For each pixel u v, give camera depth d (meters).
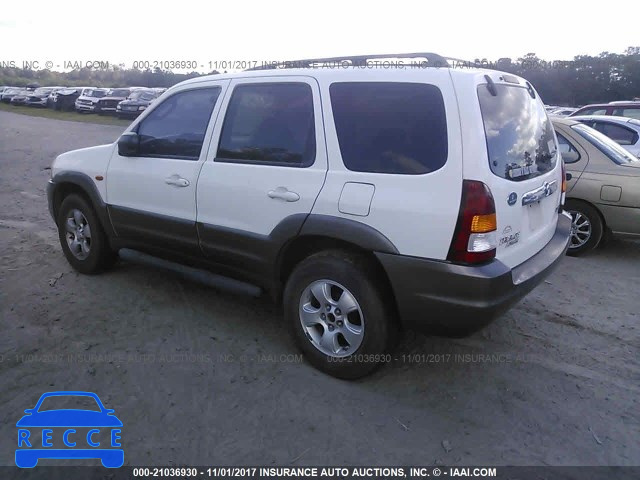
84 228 4.96
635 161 6.23
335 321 3.37
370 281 3.17
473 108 2.94
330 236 3.23
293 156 3.47
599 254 6.33
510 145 3.21
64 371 3.44
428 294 2.98
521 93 3.61
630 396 3.35
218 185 3.77
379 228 3.07
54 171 5.09
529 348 3.92
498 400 3.27
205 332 4.01
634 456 2.81
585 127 6.44
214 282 4.01
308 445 2.83
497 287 2.90
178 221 4.05
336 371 3.41
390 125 3.13
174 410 3.09
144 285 4.83
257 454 2.76
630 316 4.52
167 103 4.29
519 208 3.17
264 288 3.80
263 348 3.80
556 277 5.45
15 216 7.46
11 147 16.28
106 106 32.00
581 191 6.01
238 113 3.80
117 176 4.47
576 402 3.27
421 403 3.22
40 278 4.95
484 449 2.84
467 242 2.86
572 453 2.83
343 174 3.22
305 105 3.46
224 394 3.25
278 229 3.46
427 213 2.93
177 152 4.13
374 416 3.08
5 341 3.78
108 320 4.14
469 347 3.91
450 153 2.92
